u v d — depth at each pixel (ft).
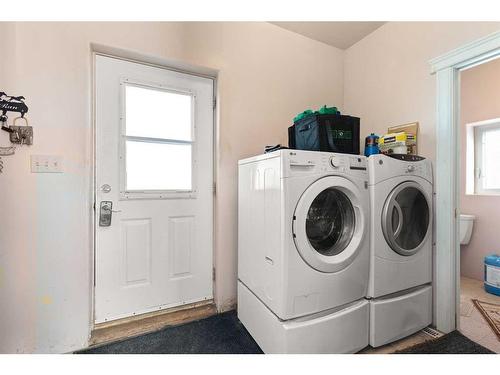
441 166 5.48
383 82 6.89
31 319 4.54
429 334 5.32
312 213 4.84
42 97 4.57
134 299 5.80
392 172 4.94
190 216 6.40
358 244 4.54
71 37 4.79
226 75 6.33
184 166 6.40
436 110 5.58
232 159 6.44
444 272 5.41
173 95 6.24
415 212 5.50
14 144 4.40
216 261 6.38
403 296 5.07
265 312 4.50
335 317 4.28
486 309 6.52
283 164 4.02
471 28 5.06
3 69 4.33
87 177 4.91
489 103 8.66
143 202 5.88
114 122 5.56
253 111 6.70
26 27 4.49
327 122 5.08
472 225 8.70
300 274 4.09
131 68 5.71
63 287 4.73
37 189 4.55
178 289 6.28
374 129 7.14
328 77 7.95
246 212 5.41
